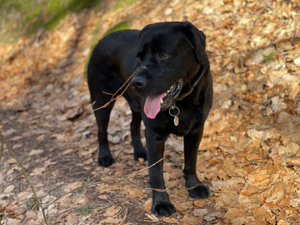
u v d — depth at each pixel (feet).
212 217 4.16
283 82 5.87
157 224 4.23
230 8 8.15
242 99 6.18
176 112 4.26
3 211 5.09
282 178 4.41
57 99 8.82
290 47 6.33
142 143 6.36
